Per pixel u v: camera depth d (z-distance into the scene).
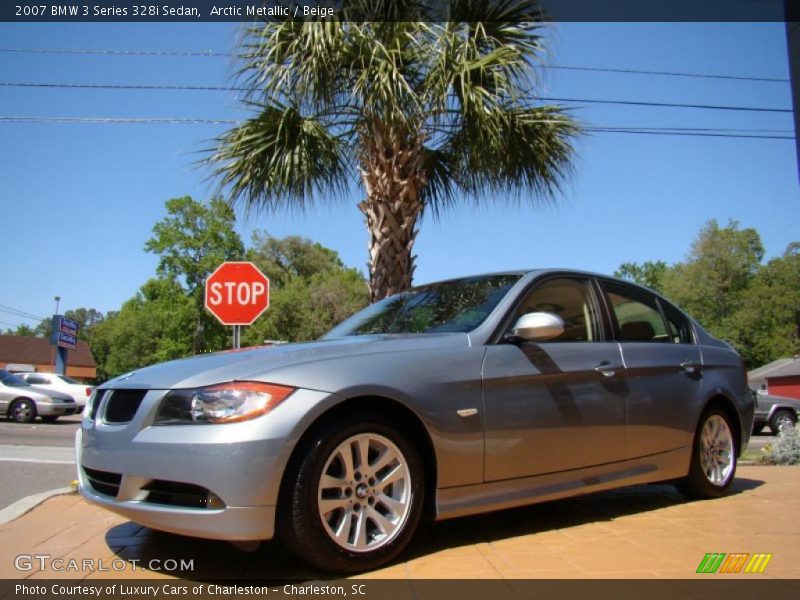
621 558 3.29
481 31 7.32
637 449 4.26
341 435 3.05
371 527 3.16
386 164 7.36
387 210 7.38
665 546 3.52
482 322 3.81
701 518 4.24
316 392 3.02
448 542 3.62
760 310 45.97
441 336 3.66
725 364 5.15
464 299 4.18
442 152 8.56
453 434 3.37
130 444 3.06
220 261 43.12
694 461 4.74
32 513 4.58
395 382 3.24
